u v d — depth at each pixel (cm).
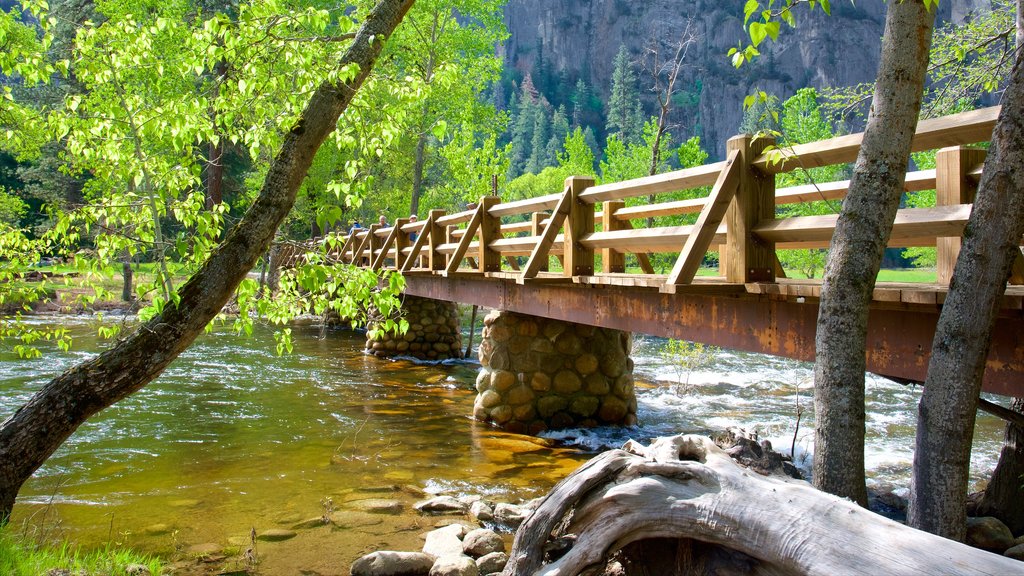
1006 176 310
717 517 324
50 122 494
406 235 1399
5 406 1004
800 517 307
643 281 534
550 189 4541
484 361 971
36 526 545
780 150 416
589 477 366
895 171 340
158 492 645
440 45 2380
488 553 496
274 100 546
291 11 500
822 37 9869
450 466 743
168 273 439
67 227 481
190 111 506
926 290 363
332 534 542
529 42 12850
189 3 1956
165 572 457
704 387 1242
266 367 1428
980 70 611
